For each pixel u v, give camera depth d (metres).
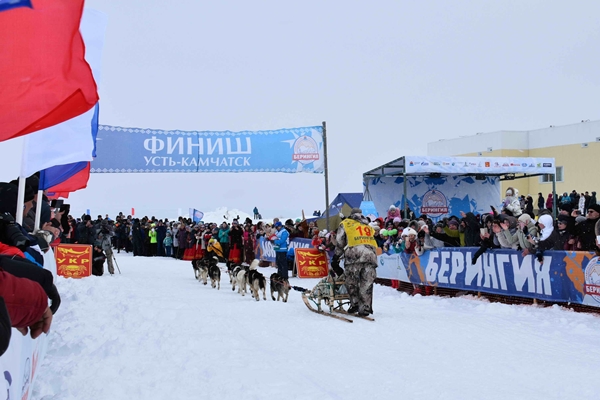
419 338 6.71
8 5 2.75
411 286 11.87
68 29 2.81
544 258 8.51
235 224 21.00
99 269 15.88
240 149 15.75
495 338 6.66
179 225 24.44
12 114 2.79
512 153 33.06
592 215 8.43
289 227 18.23
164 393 4.54
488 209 21.58
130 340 6.60
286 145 16.00
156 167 15.58
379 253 8.74
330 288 8.76
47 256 5.80
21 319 2.19
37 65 2.79
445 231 12.21
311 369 5.30
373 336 6.89
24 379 3.47
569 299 8.11
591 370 5.20
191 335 6.96
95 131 7.66
